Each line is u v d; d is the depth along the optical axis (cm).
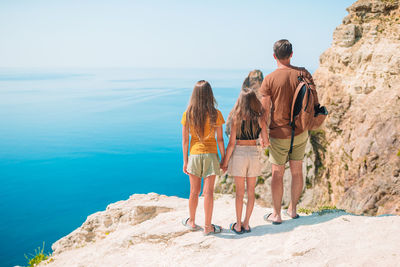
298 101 392
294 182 446
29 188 7900
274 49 408
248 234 417
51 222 5656
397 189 1078
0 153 12244
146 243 479
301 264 319
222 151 413
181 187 7750
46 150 12812
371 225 363
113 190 7612
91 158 11419
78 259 552
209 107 393
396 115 1160
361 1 1424
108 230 788
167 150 12706
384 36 1327
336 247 332
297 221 430
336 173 1333
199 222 490
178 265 386
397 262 283
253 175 410
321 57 1630
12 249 4556
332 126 1389
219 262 362
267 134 404
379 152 1166
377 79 1283
